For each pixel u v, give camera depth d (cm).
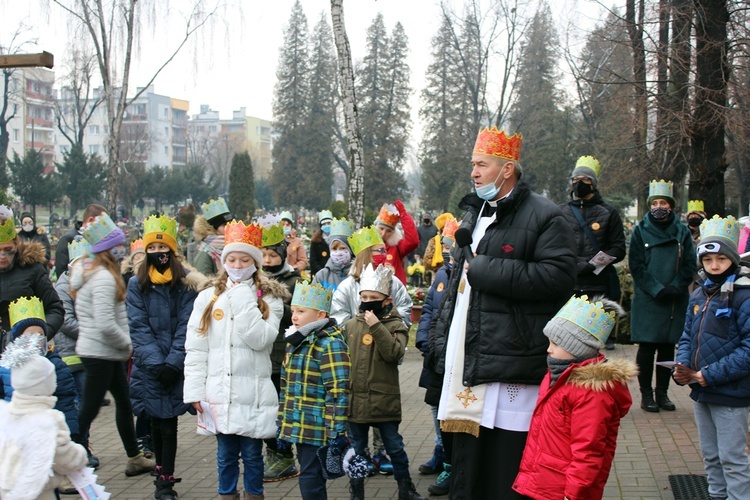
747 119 1181
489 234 484
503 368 466
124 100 2780
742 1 1192
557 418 430
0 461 429
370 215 3319
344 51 1500
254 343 566
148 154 10075
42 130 8525
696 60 1185
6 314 701
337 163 7338
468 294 494
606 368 416
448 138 5428
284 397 554
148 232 641
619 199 4066
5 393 551
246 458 574
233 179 5266
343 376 540
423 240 2109
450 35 4847
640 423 793
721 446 521
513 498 470
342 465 536
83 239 839
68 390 644
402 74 6147
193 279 655
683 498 575
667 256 813
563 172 4634
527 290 457
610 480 627
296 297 558
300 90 6631
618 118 1966
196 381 573
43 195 5325
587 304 432
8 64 772
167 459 626
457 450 488
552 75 4581
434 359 601
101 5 2706
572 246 473
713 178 1159
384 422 604
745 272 529
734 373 506
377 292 609
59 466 449
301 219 5116
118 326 682
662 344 835
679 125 1247
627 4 1580
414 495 603
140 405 624
